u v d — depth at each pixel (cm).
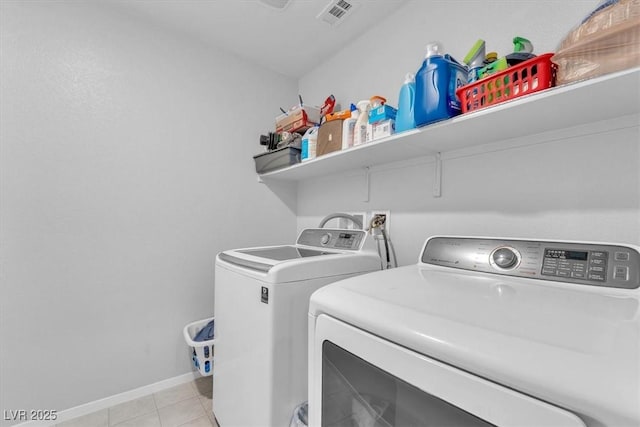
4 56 139
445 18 143
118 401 167
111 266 166
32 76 145
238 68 219
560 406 37
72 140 155
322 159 164
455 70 103
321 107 206
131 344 172
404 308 59
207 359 170
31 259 144
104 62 165
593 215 98
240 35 195
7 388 138
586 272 75
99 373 162
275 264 108
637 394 33
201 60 201
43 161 148
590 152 99
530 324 49
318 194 228
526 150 115
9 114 140
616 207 93
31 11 146
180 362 189
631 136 91
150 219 180
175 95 190
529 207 113
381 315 59
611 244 76
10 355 139
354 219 175
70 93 155
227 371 132
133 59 175
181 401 170
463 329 49
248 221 222
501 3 123
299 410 106
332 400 73
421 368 52
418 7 156
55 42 151
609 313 54
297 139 199
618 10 65
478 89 94
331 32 191
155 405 166
